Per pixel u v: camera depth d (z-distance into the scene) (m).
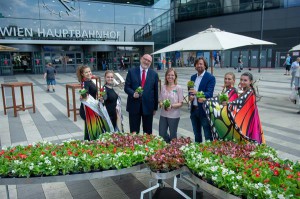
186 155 3.12
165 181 4.19
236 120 3.76
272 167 2.77
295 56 28.84
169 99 4.74
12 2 24.17
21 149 3.43
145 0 30.11
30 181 2.89
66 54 28.06
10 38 24.45
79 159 3.01
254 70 28.06
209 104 3.94
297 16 28.16
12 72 25.69
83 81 4.88
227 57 34.31
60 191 3.92
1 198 3.71
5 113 8.85
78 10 26.95
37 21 25.36
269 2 29.80
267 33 30.47
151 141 3.69
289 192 2.21
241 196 2.39
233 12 32.44
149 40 31.05
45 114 8.88
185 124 7.51
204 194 3.76
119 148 3.40
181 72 26.98
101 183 4.18
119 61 30.28
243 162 2.91
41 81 19.62
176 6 36.66
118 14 28.89
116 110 4.94
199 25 35.16
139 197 3.74
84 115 4.73
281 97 11.50
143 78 4.84
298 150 5.32
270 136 6.27
